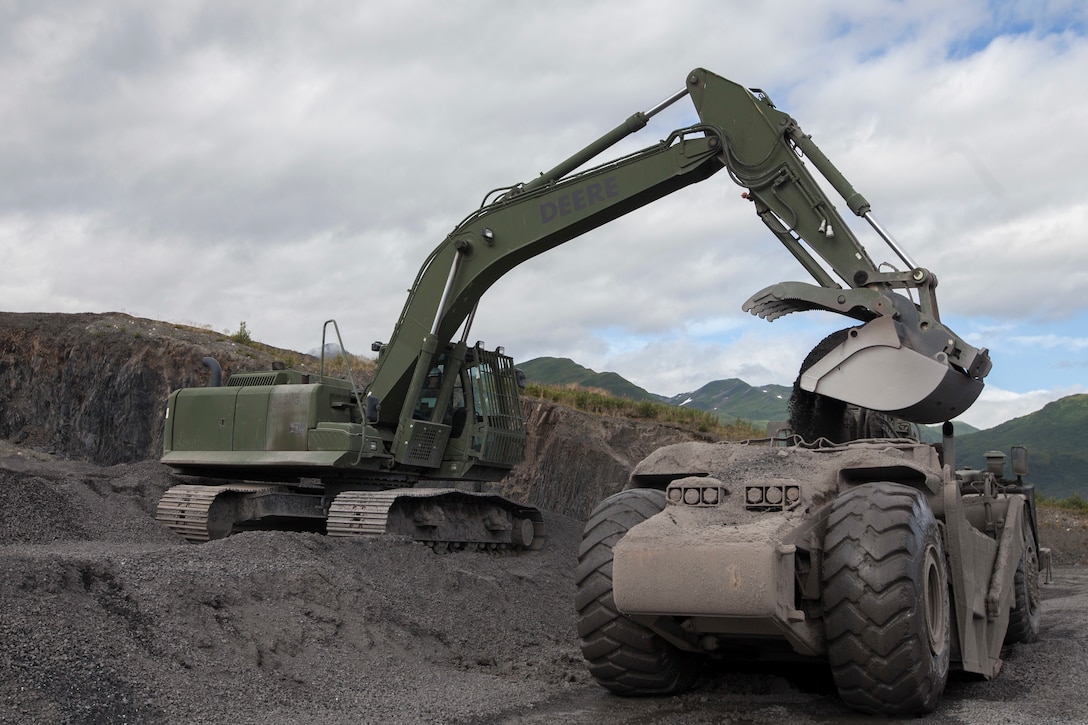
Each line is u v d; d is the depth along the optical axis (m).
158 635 5.89
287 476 14.45
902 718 5.19
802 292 8.42
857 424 8.02
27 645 5.14
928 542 5.27
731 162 11.57
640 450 23.44
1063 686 6.10
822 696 5.88
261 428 13.47
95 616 5.81
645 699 5.91
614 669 5.86
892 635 4.93
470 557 12.98
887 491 5.33
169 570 6.88
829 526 5.31
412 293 14.04
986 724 4.98
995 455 9.10
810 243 10.94
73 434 24.09
